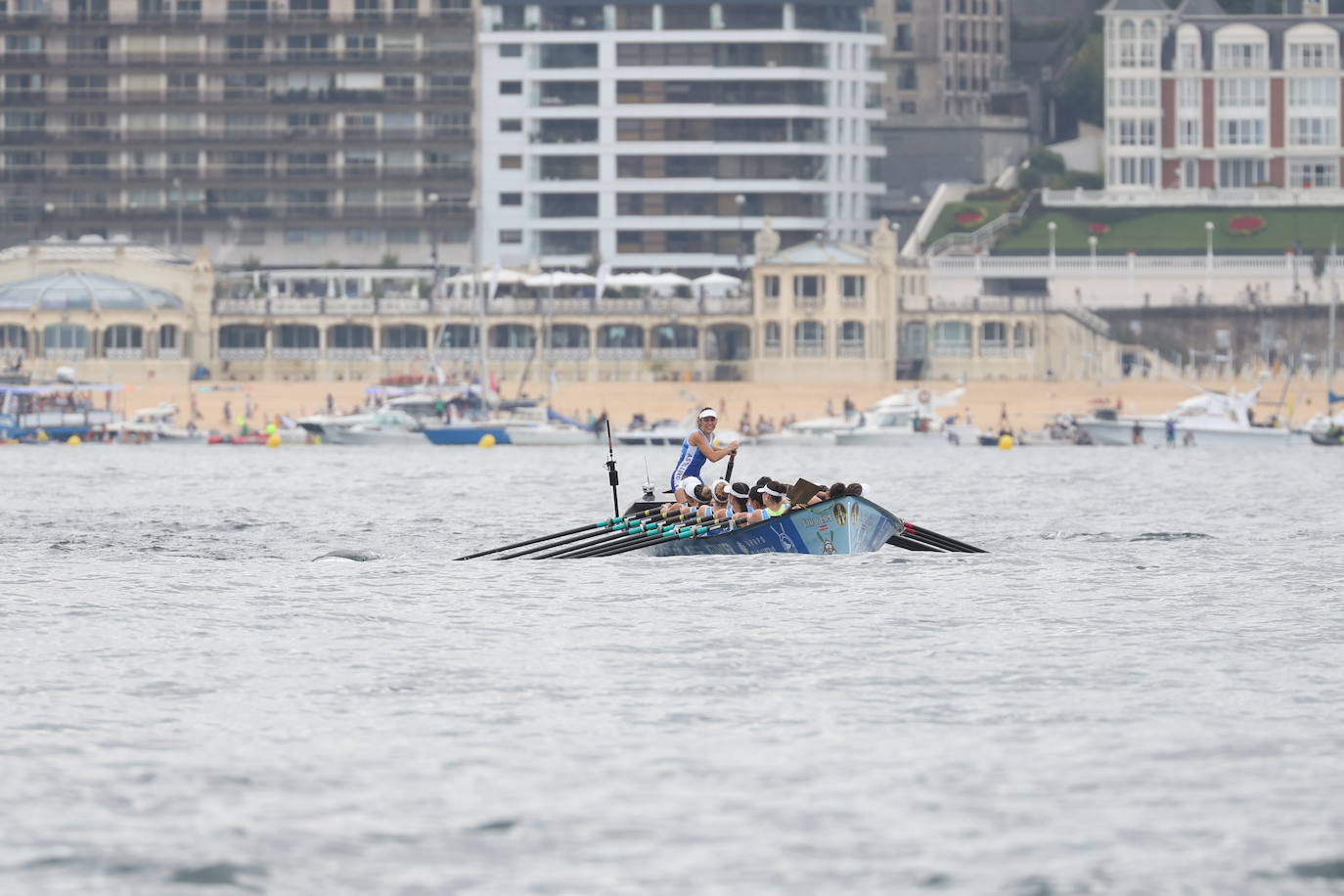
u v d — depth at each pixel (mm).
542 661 132125
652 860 86312
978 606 157375
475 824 91375
